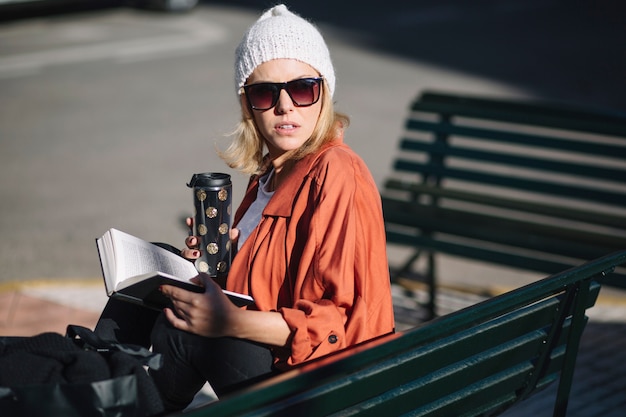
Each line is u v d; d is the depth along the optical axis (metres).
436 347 2.33
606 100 11.94
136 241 2.64
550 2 20.44
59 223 6.91
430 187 5.24
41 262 6.11
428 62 13.72
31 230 6.74
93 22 16.05
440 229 5.10
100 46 14.14
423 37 15.78
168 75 12.30
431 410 2.37
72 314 5.12
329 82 2.72
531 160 5.00
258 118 2.71
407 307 5.38
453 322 2.21
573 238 4.80
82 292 5.54
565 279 2.50
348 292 2.38
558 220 7.26
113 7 17.45
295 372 1.91
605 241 4.71
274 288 2.54
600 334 5.00
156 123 9.96
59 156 8.73
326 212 2.46
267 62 2.65
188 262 2.75
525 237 4.90
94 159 8.64
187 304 2.32
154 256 2.63
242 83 2.74
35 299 5.35
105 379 2.19
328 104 2.71
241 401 1.80
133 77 12.16
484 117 5.12
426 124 5.30
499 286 5.88
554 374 2.79
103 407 2.06
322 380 1.94
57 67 12.65
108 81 11.92
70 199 7.48
